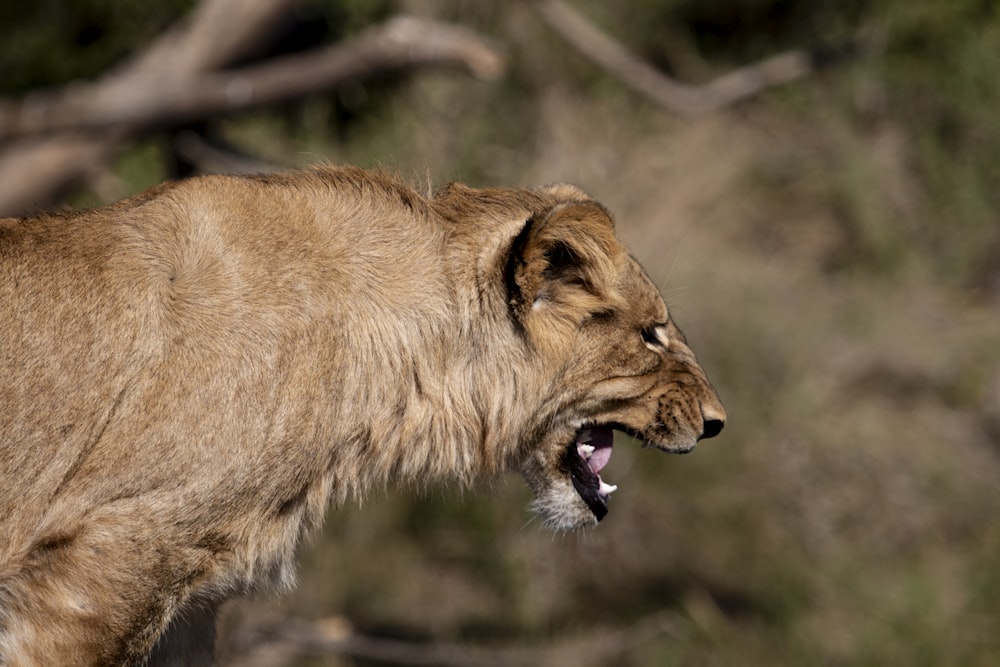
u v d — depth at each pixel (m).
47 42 20.84
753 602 19.11
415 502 18.95
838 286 23.75
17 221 9.24
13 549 8.84
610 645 18.06
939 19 25.41
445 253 9.82
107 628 8.74
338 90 18.00
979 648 18.20
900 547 20.22
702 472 19.64
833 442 20.62
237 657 14.72
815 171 24.84
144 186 18.89
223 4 17.03
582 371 10.26
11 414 8.82
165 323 8.92
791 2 26.41
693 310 20.58
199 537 8.94
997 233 25.20
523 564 18.73
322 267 9.34
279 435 9.05
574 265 9.98
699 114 19.67
